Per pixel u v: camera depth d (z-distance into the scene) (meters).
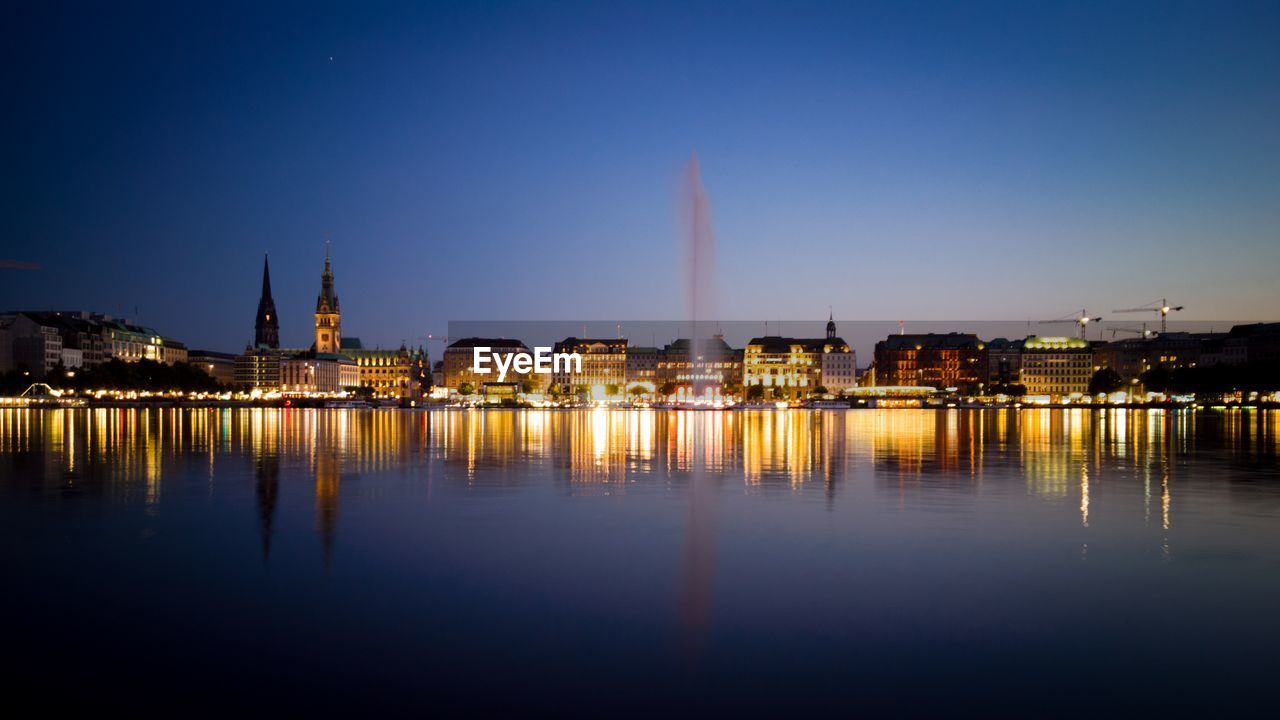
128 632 17.22
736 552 24.39
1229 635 17.16
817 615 18.38
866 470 47.22
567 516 30.58
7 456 55.78
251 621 17.89
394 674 15.12
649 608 18.81
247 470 46.62
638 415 173.00
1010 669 15.42
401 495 36.16
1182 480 42.25
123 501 34.12
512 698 14.18
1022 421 134.50
